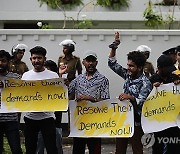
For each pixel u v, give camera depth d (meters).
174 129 11.20
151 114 11.15
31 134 11.50
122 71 11.91
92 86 11.71
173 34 19.27
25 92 11.70
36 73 11.73
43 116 11.45
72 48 17.00
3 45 19.53
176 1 28.27
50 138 11.33
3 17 28.73
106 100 11.57
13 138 11.40
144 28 28.48
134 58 11.19
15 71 16.53
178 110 11.14
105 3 28.27
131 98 11.22
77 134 11.63
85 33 19.33
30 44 19.45
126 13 28.28
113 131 11.48
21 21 28.95
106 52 19.27
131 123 11.38
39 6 29.22
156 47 19.27
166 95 11.15
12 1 29.52
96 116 11.65
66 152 16.69
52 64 13.84
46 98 11.66
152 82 11.53
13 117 11.53
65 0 28.58
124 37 19.28
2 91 11.71
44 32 19.39
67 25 28.53
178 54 11.92
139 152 11.41
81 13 28.20
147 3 28.61
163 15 27.86
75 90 11.91
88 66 11.73
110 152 16.66
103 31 19.27
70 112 11.73
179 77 11.21
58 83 11.68
